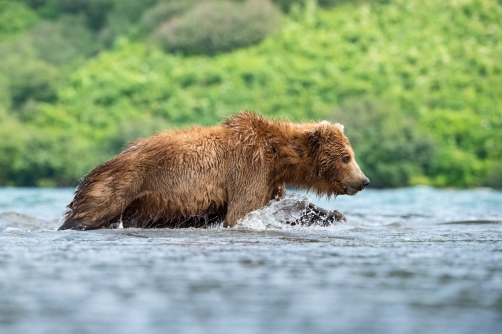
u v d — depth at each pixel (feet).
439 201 233.55
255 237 87.81
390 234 95.76
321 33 455.22
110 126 411.95
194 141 103.04
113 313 47.98
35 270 62.39
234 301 51.42
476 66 405.80
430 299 52.54
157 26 493.77
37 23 535.19
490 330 44.57
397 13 454.40
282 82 416.05
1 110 412.57
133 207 101.14
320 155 107.24
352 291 54.90
